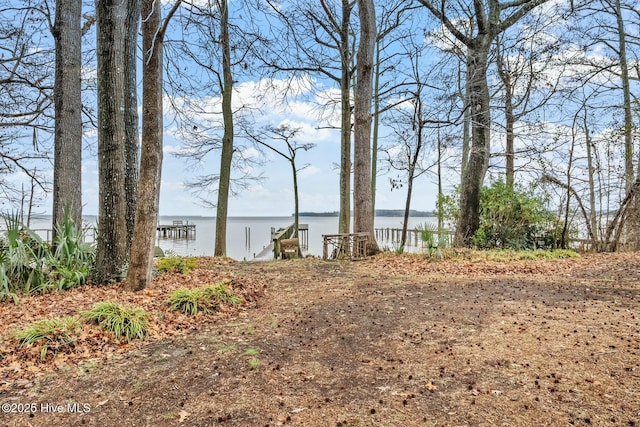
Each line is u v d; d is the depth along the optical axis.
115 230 6.57
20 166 12.07
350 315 5.16
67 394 3.10
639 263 8.44
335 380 3.28
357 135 10.94
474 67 11.80
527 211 11.77
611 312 4.88
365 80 10.83
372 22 10.73
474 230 12.08
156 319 4.76
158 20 5.76
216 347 4.07
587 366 3.31
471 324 4.58
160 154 6.16
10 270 6.00
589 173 12.27
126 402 2.98
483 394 2.94
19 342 3.79
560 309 5.07
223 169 12.42
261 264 9.64
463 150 16.39
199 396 3.05
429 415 2.69
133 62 7.18
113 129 6.52
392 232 20.42
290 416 2.73
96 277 6.54
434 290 6.43
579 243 12.04
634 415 2.56
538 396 2.86
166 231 38.31
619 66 12.85
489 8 12.12
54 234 7.68
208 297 5.48
